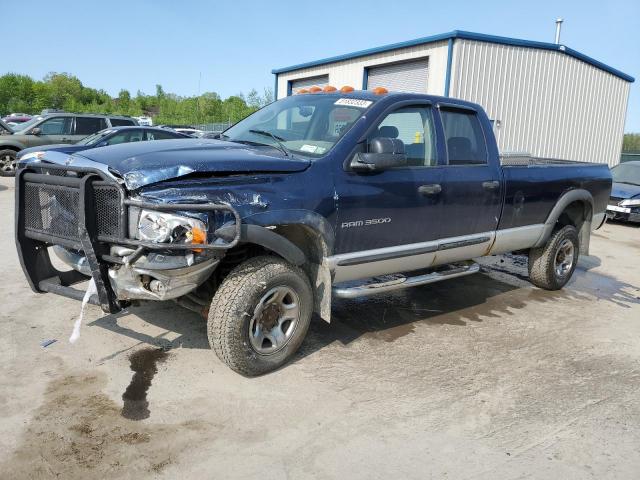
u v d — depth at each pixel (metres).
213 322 3.58
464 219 4.95
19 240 3.80
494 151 5.27
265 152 3.95
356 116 4.29
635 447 3.26
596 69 18.64
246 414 3.34
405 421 3.38
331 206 3.89
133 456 2.87
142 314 4.76
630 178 13.68
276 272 3.70
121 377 3.69
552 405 3.71
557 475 2.94
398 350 4.45
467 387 3.89
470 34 14.89
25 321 4.54
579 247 6.65
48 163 3.73
